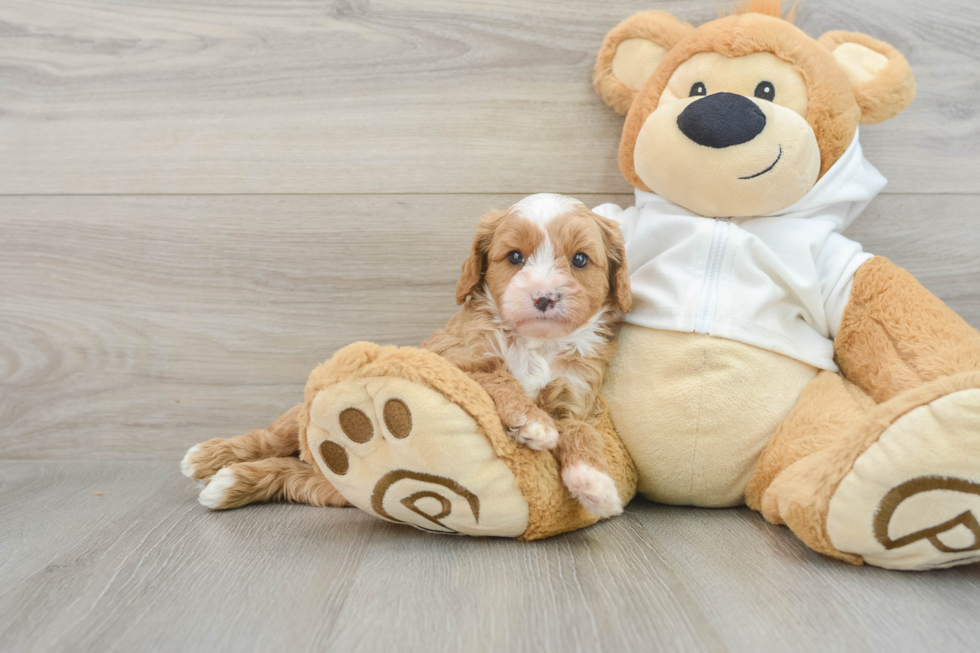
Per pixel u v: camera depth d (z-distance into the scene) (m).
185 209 1.39
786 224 1.12
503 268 0.99
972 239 1.35
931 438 0.77
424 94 1.36
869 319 1.07
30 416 1.42
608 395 1.09
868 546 0.82
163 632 0.71
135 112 1.38
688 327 1.05
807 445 0.98
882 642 0.68
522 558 0.89
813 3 1.31
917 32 1.32
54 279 1.40
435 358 0.89
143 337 1.40
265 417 1.41
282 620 0.73
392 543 0.95
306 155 1.38
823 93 1.08
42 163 1.39
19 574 0.85
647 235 1.14
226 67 1.37
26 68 1.38
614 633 0.70
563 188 1.37
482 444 0.88
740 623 0.72
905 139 1.34
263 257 1.39
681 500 1.11
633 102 1.20
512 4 1.34
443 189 1.37
